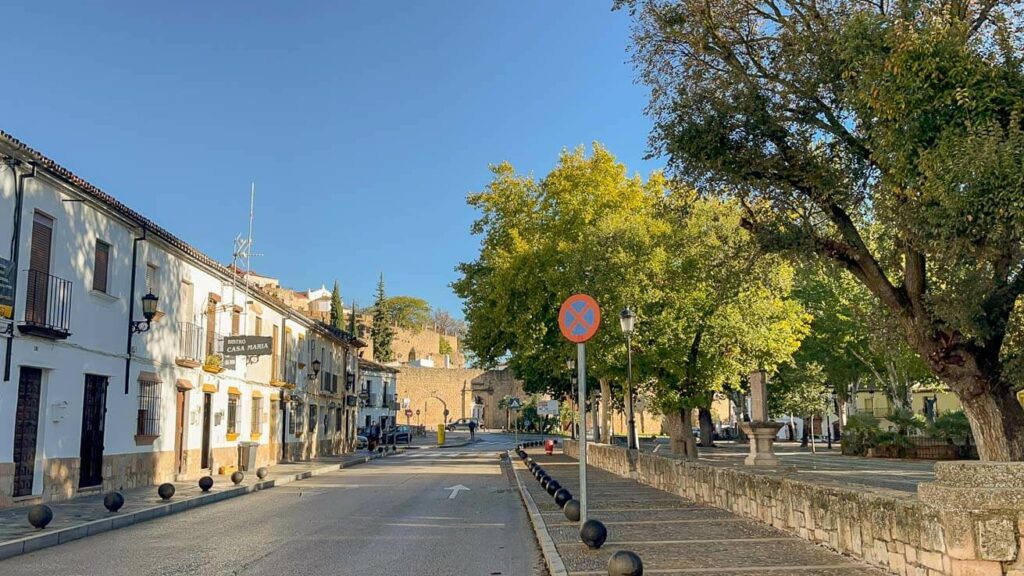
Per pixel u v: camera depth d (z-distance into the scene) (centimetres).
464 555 1034
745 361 2556
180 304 2214
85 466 1709
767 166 1240
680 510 1395
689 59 1316
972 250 900
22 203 1470
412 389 9556
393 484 2327
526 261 2998
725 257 1598
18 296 1459
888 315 1299
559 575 840
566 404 6581
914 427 3541
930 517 701
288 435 3444
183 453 2256
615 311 2386
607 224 2525
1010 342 1155
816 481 1038
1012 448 1074
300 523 1377
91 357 1720
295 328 3547
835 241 1237
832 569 820
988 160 802
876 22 1009
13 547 1039
